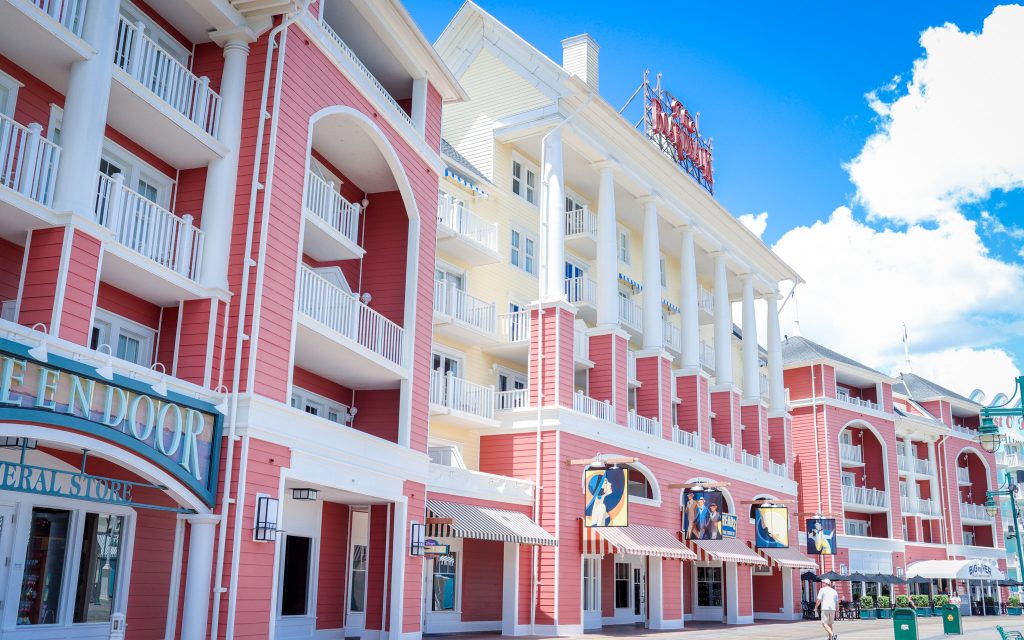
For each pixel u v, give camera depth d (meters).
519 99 32.53
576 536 28.39
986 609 64.00
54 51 14.62
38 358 12.41
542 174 31.56
